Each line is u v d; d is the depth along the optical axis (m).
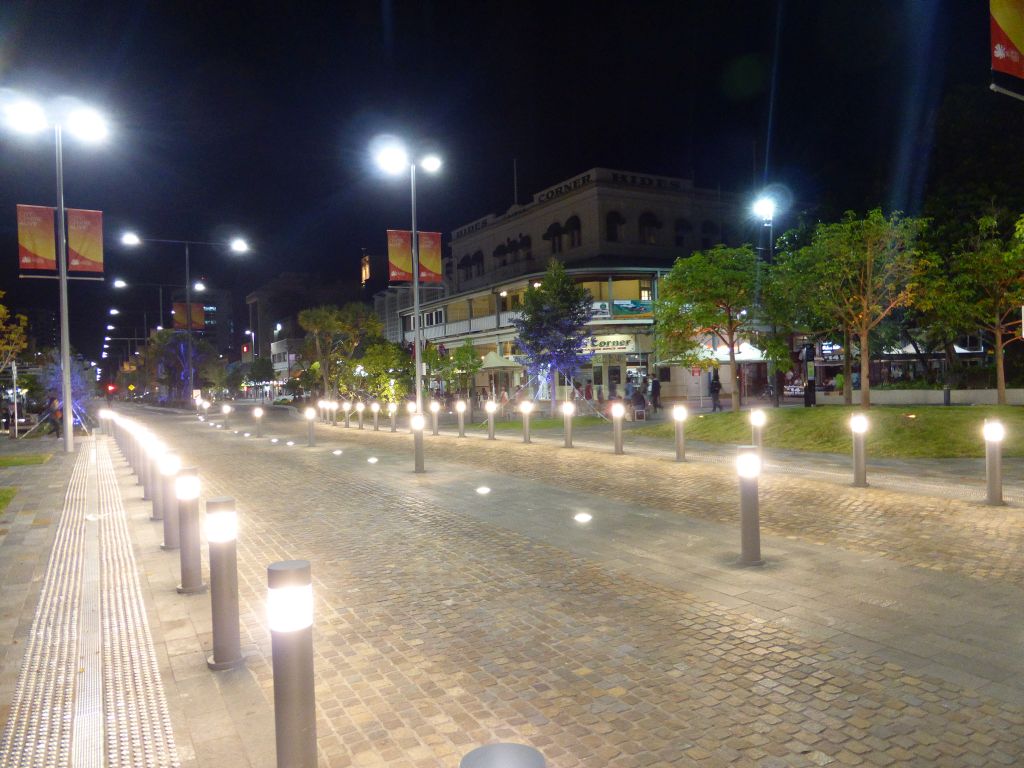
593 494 11.09
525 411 19.75
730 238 49.12
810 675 4.36
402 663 4.75
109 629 5.52
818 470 12.76
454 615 5.70
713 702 4.04
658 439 19.88
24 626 5.59
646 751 3.52
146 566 7.43
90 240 21.48
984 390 25.52
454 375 39.69
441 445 20.33
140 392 116.50
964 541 7.41
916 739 3.57
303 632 3.03
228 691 4.37
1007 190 26.73
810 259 18.52
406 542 8.30
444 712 4.02
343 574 7.00
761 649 4.79
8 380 36.25
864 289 18.53
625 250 45.28
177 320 56.62
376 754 3.56
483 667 4.65
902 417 16.44
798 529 8.20
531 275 42.91
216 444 22.75
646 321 40.12
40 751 3.65
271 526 9.36
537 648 4.95
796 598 5.82
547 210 48.97
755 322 22.91
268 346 111.38
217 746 3.68
